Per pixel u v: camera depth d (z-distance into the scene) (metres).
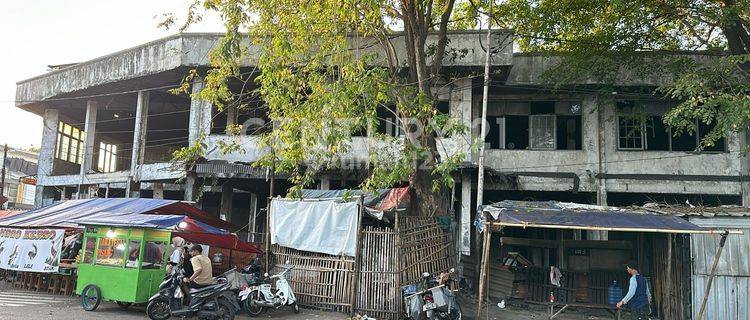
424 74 12.34
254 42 11.75
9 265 12.99
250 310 10.12
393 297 10.34
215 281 9.34
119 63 18.91
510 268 14.27
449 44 16.09
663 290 12.33
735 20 12.53
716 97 11.60
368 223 11.99
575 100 18.16
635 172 17.38
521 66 17.38
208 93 11.71
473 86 17.42
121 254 9.86
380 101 11.59
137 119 19.53
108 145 27.81
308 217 11.32
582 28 15.59
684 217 11.09
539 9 15.44
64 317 9.12
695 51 16.05
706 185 17.03
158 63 17.73
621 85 16.94
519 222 9.38
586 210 10.39
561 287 13.59
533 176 17.41
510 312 12.37
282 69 10.89
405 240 10.81
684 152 17.36
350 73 9.84
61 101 22.08
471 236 17.09
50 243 12.33
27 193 40.16
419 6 12.60
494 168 17.56
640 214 10.19
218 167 15.79
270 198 12.46
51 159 22.70
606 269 13.63
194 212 13.27
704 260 10.99
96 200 14.07
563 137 18.30
